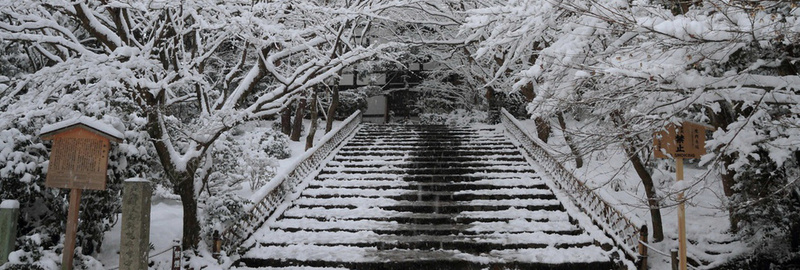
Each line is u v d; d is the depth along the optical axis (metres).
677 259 7.18
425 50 19.11
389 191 12.42
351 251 9.20
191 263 8.03
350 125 19.92
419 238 9.66
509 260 8.58
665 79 5.09
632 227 8.72
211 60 14.77
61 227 7.16
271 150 16.12
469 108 22.91
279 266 8.89
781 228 7.75
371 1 10.60
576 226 10.17
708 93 5.43
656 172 11.95
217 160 10.58
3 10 7.75
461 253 9.05
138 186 5.50
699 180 5.56
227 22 8.38
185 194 8.34
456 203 11.59
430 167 14.62
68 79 7.03
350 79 25.03
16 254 6.18
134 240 5.40
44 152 7.06
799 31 4.69
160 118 7.79
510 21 6.34
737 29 4.79
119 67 7.21
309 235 9.99
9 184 6.64
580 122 17.56
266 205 10.80
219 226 8.70
